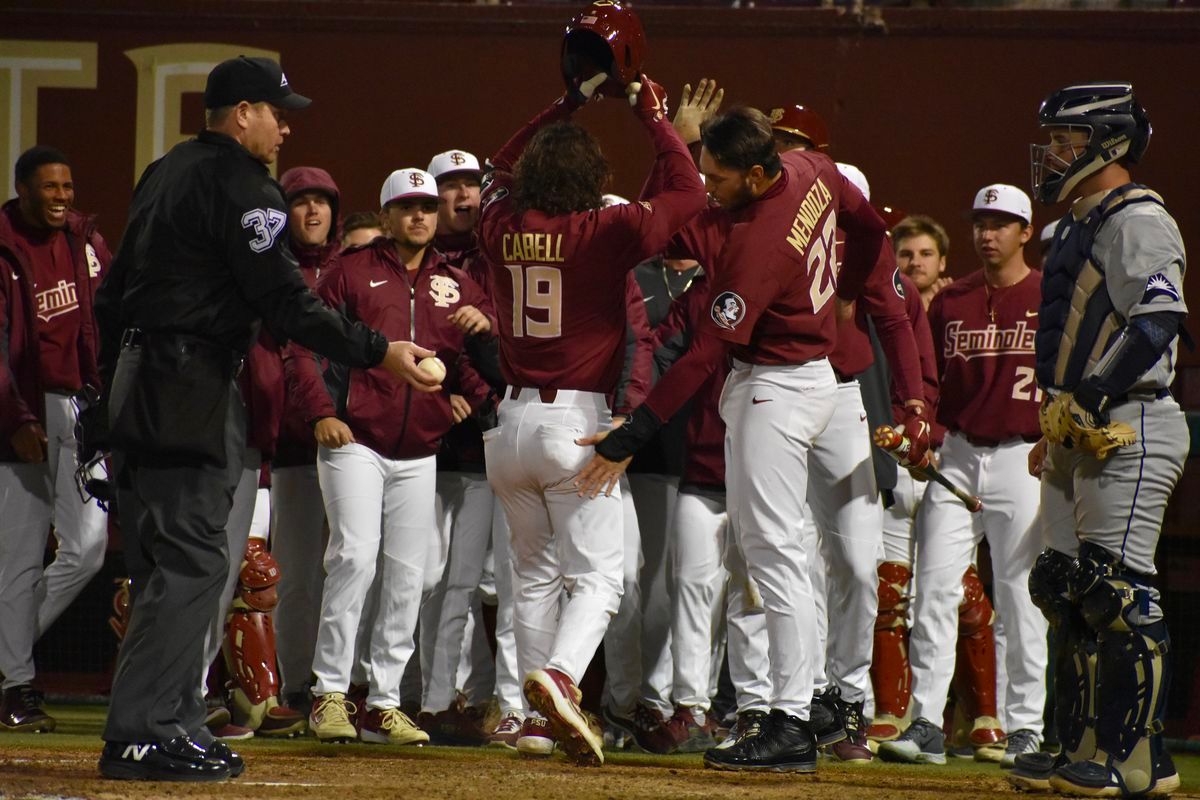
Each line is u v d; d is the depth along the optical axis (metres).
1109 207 14.49
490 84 24.02
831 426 17.73
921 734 19.84
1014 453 20.48
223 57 24.02
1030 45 23.53
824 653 19.69
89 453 14.88
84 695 24.81
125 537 14.41
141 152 24.06
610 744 20.67
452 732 20.84
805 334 15.87
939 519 20.66
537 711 15.94
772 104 23.75
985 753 20.72
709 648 20.03
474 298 20.69
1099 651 14.36
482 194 16.52
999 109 23.61
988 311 20.86
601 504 15.75
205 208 13.76
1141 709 14.17
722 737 19.84
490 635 21.88
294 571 21.06
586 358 15.55
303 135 24.09
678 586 19.80
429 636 21.22
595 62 16.39
